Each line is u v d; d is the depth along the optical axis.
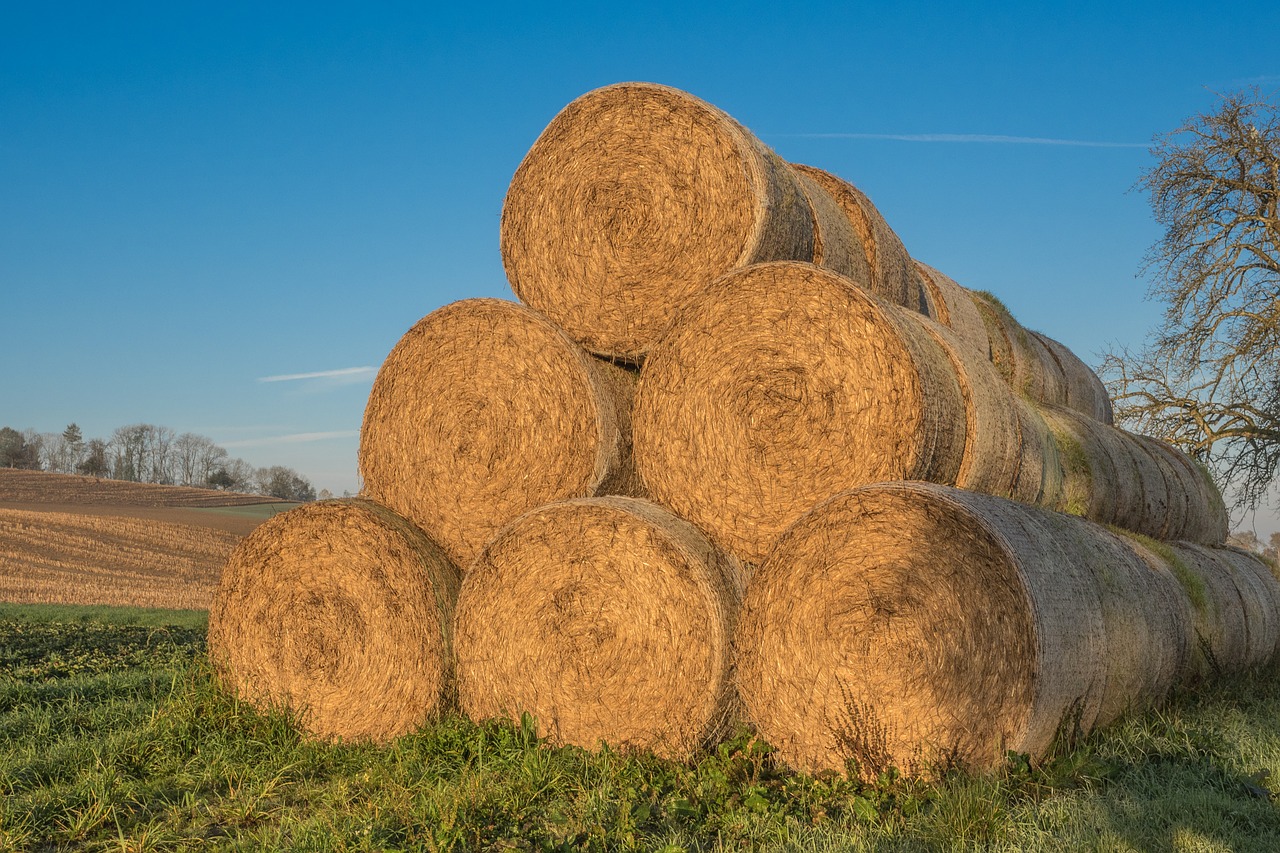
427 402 7.43
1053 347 11.17
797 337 6.18
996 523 5.40
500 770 5.88
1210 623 8.42
